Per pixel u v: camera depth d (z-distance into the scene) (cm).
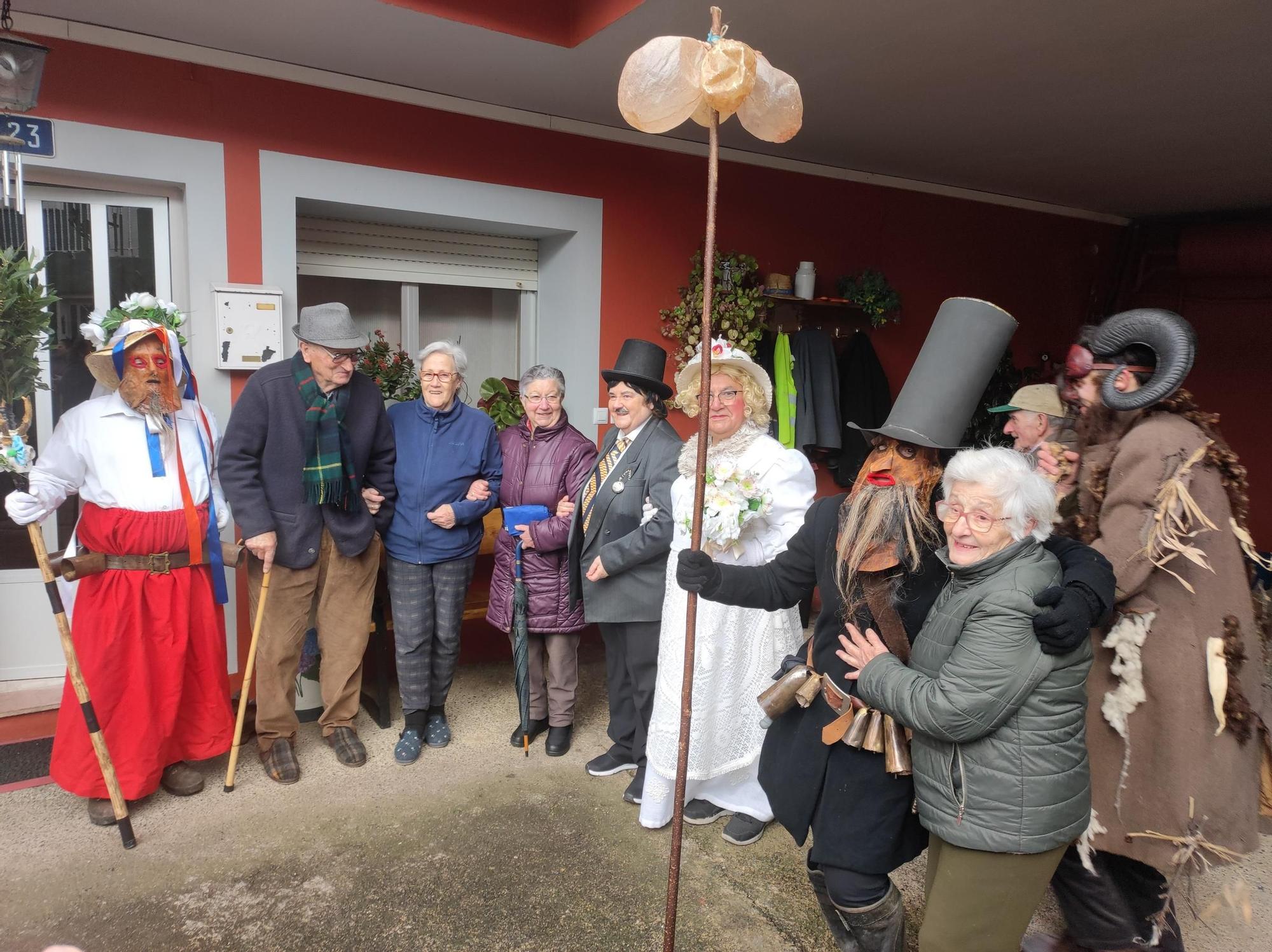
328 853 265
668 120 165
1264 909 247
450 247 436
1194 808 187
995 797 157
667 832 282
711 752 270
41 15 300
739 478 249
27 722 327
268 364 297
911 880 260
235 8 292
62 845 265
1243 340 634
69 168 311
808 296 490
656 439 298
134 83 319
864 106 390
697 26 299
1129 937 206
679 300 464
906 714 160
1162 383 192
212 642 293
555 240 449
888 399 530
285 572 304
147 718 275
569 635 331
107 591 271
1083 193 562
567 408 448
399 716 368
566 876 257
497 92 379
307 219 395
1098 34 300
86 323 311
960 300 180
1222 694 186
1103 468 205
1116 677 199
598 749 342
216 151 337
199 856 262
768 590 200
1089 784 167
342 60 342
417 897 245
